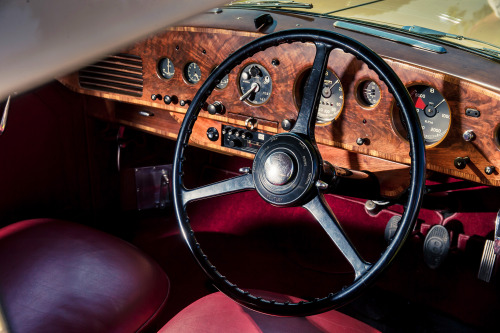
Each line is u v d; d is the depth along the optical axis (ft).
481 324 4.70
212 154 5.94
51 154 4.89
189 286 5.10
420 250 4.82
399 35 3.57
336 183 3.15
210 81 3.20
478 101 3.08
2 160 4.46
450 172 3.34
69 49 0.89
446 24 3.87
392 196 3.60
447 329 4.70
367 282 2.72
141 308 3.18
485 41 3.65
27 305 2.96
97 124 5.24
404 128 3.46
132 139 5.54
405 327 4.72
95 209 5.50
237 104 3.98
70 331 2.88
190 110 3.23
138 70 4.42
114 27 0.94
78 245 3.47
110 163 5.52
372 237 5.06
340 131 3.63
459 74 3.12
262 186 2.94
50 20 0.85
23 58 0.84
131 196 5.71
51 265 3.26
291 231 5.53
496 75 3.15
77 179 5.23
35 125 4.67
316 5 4.26
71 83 4.75
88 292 3.12
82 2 0.87
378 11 4.10
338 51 3.42
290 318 3.01
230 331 2.89
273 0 4.42
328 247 5.34
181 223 3.14
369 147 3.57
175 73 4.25
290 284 5.20
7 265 3.21
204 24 3.96
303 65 3.58
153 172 5.72
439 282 4.81
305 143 2.89
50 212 5.05
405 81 3.28
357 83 3.43
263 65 3.73
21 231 3.54
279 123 3.84
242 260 5.46
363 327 3.05
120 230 5.68
